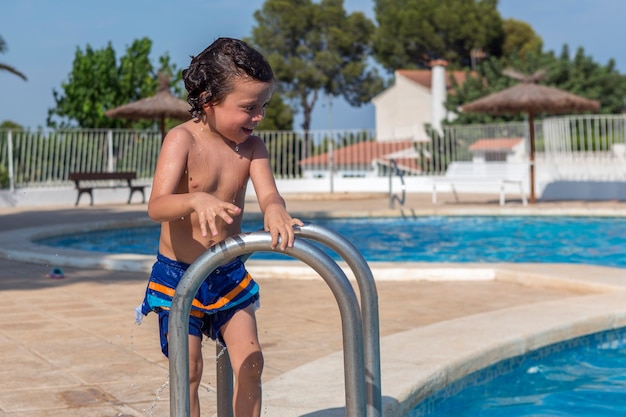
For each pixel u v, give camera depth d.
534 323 4.65
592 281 6.22
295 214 15.17
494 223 14.30
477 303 5.92
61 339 4.77
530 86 16.81
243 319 2.35
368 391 2.16
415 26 51.69
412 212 15.23
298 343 4.59
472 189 21.30
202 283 2.21
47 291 6.72
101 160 20.91
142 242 12.40
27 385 3.73
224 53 2.14
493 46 53.88
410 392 3.35
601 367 4.34
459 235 12.81
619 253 10.45
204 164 2.25
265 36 52.38
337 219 15.27
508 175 17.34
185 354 2.01
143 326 5.18
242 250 2.00
